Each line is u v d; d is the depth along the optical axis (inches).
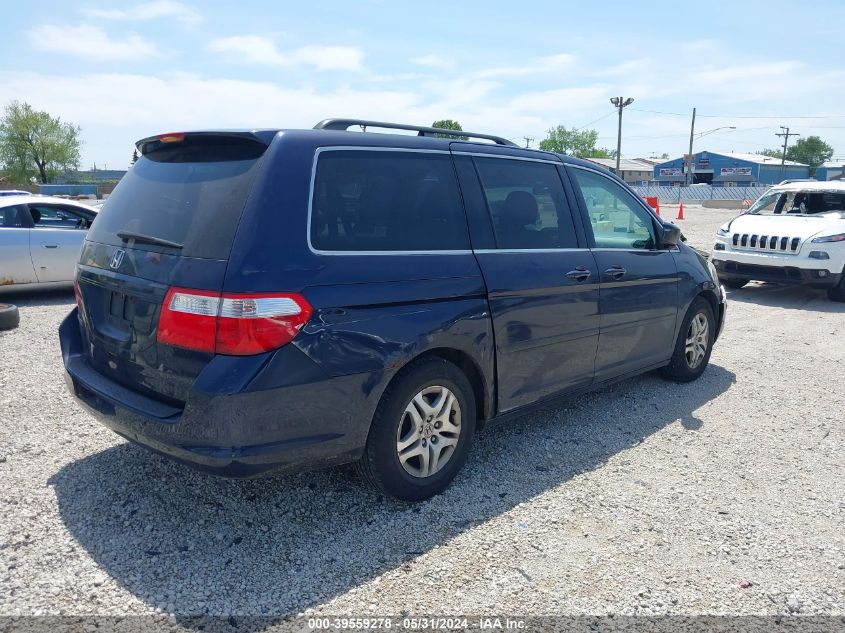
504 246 153.6
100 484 145.3
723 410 202.8
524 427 185.8
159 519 131.7
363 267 124.3
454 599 109.9
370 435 129.5
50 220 370.6
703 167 3804.1
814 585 116.3
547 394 166.9
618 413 198.4
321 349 116.7
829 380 236.2
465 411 145.0
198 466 113.1
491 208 153.6
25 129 2952.8
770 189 453.1
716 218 1229.1
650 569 119.6
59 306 350.3
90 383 133.3
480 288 143.5
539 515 136.9
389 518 134.3
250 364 110.0
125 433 125.1
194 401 110.3
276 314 111.4
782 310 374.6
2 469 151.3
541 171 171.3
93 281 138.3
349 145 131.3
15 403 194.4
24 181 3014.3
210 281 111.0
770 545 128.2
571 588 113.6
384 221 132.1
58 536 124.9
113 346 130.9
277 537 126.6
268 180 117.4
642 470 159.5
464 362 147.7
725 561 122.6
